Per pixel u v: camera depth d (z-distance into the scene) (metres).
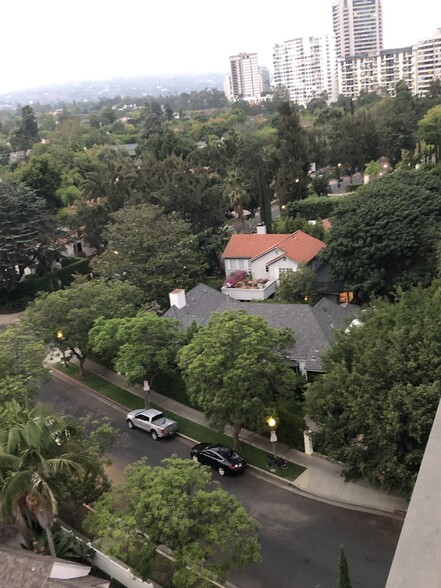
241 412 27.45
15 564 18.53
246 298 51.12
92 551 21.67
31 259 63.53
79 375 41.53
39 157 77.75
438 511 11.05
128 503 19.81
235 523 18.70
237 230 73.56
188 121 189.25
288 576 20.92
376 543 22.22
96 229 64.50
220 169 90.62
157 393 37.72
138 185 65.19
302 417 31.03
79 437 23.98
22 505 20.33
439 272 35.34
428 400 21.22
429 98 135.00
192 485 20.06
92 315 38.25
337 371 24.73
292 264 51.50
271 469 27.91
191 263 50.81
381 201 45.75
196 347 29.38
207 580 18.77
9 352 31.23
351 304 44.97
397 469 21.03
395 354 23.11
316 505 25.03
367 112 115.38
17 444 19.31
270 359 28.62
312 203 72.88
